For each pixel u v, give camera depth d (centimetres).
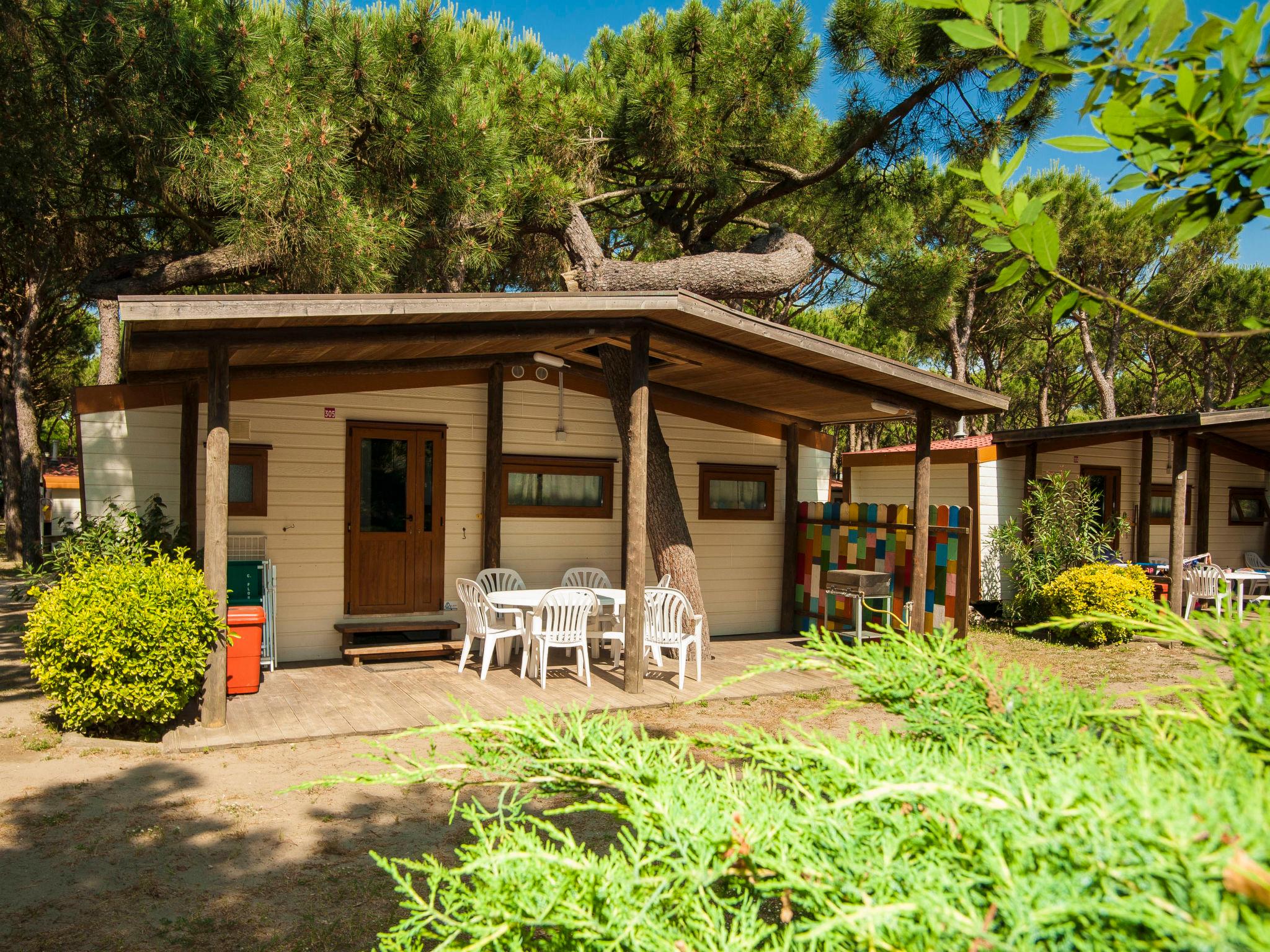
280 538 860
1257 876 76
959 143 1051
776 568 1144
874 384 892
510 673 828
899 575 991
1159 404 2673
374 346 674
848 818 110
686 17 1055
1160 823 87
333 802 485
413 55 855
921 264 1252
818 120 1166
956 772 108
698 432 1087
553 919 115
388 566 910
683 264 1040
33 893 373
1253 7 125
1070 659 995
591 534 1012
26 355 1797
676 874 112
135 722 614
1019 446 1365
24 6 729
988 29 141
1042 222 157
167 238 1069
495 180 941
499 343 775
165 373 779
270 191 746
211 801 484
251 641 725
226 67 790
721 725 659
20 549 1986
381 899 372
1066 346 2403
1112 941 85
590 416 1015
